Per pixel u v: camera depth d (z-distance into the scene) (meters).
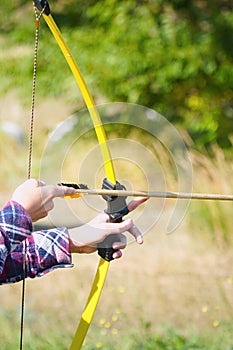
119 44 10.36
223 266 7.97
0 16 10.93
